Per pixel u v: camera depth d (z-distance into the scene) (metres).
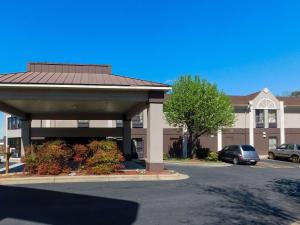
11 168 24.94
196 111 35.25
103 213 10.41
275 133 44.19
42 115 31.09
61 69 25.67
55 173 18.48
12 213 10.40
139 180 17.83
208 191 14.45
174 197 12.97
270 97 44.34
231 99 44.91
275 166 31.45
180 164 32.00
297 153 35.47
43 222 9.38
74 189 14.73
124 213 10.41
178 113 35.66
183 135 41.69
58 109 28.12
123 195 13.31
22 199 12.56
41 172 18.41
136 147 40.69
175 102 35.72
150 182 17.05
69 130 31.98
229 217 10.07
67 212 10.52
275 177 20.36
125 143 31.67
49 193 13.76
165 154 37.53
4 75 20.77
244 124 43.69
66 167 19.09
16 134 46.09
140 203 11.84
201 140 42.56
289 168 28.80
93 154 19.48
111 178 17.70
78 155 19.66
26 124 30.28
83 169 19.53
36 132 31.69
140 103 23.41
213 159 35.62
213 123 34.94
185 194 13.65
